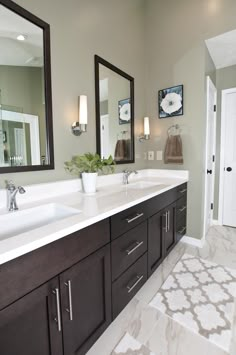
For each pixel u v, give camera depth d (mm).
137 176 2445
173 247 2062
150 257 1606
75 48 1563
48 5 1354
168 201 1894
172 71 2361
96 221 1001
